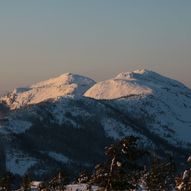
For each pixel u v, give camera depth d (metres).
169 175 127.00
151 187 121.50
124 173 45.59
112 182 45.72
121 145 44.88
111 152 44.91
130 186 46.16
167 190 124.75
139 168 45.16
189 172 69.00
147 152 45.00
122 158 44.94
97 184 46.78
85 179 47.97
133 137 44.75
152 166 126.19
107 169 46.28
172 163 130.25
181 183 68.75
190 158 64.88
